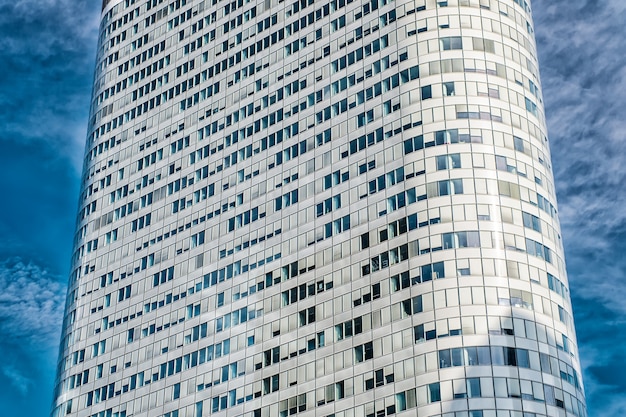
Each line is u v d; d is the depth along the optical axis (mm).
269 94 148000
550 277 120500
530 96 132000
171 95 162125
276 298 132000
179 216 149875
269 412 125250
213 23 162500
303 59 145875
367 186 128750
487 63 130625
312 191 135000
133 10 177250
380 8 138750
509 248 119312
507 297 116188
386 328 118562
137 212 156125
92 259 157875
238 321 134750
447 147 124688
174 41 167000
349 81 138000
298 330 127438
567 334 118688
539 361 113875
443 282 116812
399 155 127062
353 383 118688
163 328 142875
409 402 112688
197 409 132750
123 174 161625
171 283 145500
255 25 155875
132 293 149500
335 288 126000
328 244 129500
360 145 132250
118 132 166625
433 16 133625
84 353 150125
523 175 125188
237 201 143750
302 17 149375
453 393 110625
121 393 142375
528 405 110688
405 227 122312
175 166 154875
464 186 122188
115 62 174625
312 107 141125
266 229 138000
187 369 136875
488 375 111312
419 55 131500
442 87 128500
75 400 147000
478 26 133000
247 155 146125
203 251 144125
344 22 142875
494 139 125688
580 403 116125
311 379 123062
